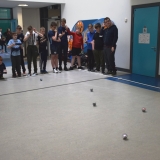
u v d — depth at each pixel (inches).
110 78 266.8
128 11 289.9
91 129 133.3
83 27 367.2
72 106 173.0
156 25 257.4
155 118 148.3
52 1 399.9
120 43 309.9
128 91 211.8
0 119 150.0
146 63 277.0
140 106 171.3
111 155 105.8
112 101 183.5
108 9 319.0
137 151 109.0
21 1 390.6
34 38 280.4
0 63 265.0
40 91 215.9
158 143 116.3
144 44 275.1
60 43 308.7
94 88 223.8
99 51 291.9
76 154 107.2
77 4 378.6
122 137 122.6
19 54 276.2
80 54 325.4
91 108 168.2
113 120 145.9
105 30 276.1
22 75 288.4
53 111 163.3
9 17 506.0
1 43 522.9
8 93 210.4
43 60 296.0
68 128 135.1
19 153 109.0
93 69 311.9
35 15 519.8
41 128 135.6
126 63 306.0
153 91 211.2
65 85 236.8
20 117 153.0
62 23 304.5
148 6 261.7
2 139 122.9
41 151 110.3
